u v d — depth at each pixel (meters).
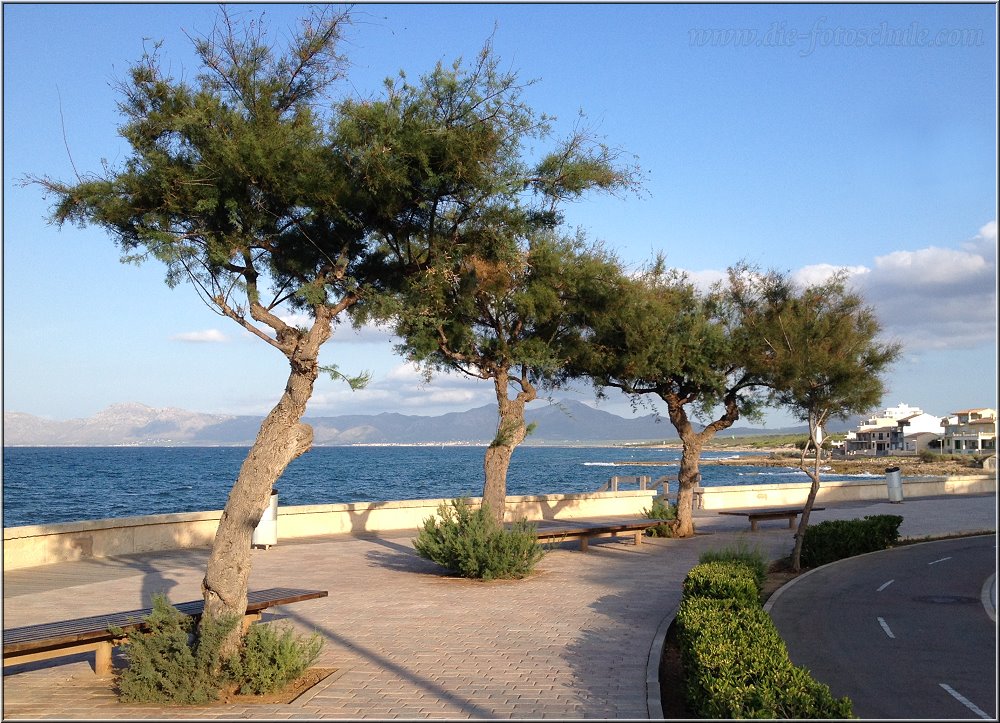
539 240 16.53
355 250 10.72
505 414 17.55
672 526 23.67
